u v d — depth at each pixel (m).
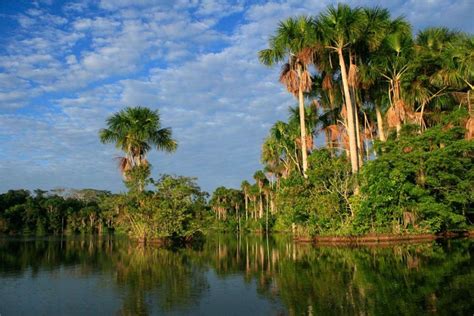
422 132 29.11
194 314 9.27
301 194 29.78
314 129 39.62
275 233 62.88
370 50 30.27
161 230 33.31
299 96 32.81
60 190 93.44
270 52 32.72
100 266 18.39
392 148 27.55
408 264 15.55
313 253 22.03
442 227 29.86
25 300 11.10
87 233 76.31
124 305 10.30
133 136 35.59
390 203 26.31
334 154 34.25
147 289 12.40
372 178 26.17
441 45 32.62
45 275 15.86
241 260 20.28
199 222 35.19
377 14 29.31
